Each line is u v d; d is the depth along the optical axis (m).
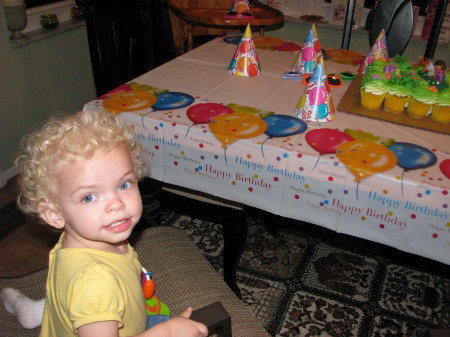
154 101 1.42
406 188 1.05
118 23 1.95
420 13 2.75
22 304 0.99
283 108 1.41
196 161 1.29
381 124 1.33
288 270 1.90
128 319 0.79
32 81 2.49
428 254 1.10
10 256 1.95
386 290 1.82
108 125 0.79
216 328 0.86
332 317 1.69
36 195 0.76
